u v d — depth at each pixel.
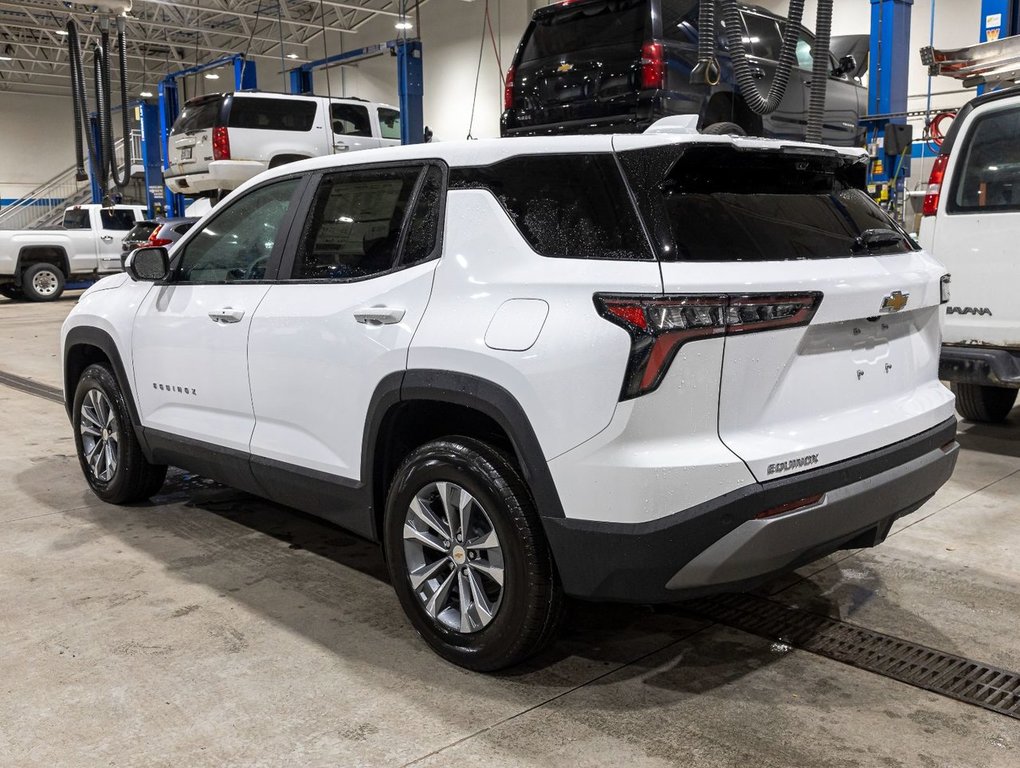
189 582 3.62
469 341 2.67
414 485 2.89
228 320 3.61
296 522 4.38
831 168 2.94
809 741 2.46
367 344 3.00
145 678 2.83
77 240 17.59
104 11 7.66
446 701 2.68
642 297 2.37
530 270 2.63
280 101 13.61
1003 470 4.99
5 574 3.71
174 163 14.22
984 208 4.91
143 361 4.13
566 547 2.52
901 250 2.99
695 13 7.63
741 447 2.42
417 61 12.38
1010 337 4.85
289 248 3.48
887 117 9.28
